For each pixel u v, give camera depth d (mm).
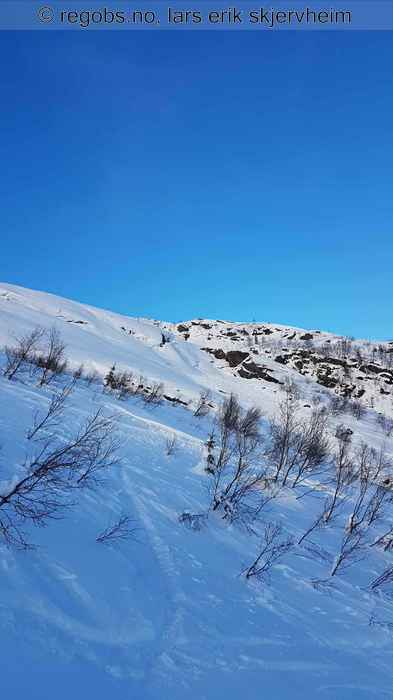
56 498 8562
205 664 5871
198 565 8680
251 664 6219
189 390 39406
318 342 115688
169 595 7234
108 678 4887
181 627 6461
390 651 8094
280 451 21000
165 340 67375
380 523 17531
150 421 22016
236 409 29438
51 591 5922
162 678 5246
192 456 17703
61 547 7066
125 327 66688
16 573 5906
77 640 5281
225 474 16031
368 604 10055
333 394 65562
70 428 14250
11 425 11633
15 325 38594
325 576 10852
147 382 37031
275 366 70625
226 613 7379
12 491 7148
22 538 6715
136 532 8930
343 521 16375
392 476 24125
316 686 6195
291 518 14492
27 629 5047
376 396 77000
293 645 7156
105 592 6500
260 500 14789
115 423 18016
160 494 11727
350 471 20234
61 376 26016
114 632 5750
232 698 5312
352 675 6789
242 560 9859
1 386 16281
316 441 21375
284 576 9906
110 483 11016
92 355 39719
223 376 61938
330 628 8242
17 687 4199
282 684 6004
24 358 23719
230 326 128125
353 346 112812
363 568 12508
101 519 8742
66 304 65875
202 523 10906
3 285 64188
